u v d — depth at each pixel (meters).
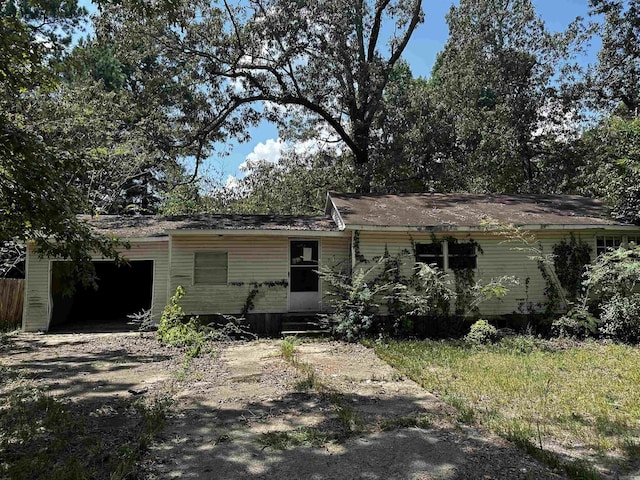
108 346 11.01
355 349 10.55
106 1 7.01
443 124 23.50
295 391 6.95
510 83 23.50
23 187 4.14
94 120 16.52
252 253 13.38
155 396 6.71
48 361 9.30
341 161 25.42
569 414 5.83
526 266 13.13
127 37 16.98
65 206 4.26
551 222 12.92
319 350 10.43
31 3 6.85
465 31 24.44
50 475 4.09
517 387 6.99
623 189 13.27
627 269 11.09
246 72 19.52
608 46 21.66
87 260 4.99
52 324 14.05
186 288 13.01
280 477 4.15
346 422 5.49
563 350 10.11
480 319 12.65
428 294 12.70
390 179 24.58
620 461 4.51
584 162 23.83
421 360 8.99
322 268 13.20
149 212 27.72
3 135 3.99
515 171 26.00
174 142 19.00
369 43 24.11
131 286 18.64
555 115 24.02
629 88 22.02
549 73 23.50
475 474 4.18
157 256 13.52
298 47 19.42
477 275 13.07
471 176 24.73
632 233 13.42
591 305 12.78
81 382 7.58
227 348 10.84
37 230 4.62
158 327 12.47
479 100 26.08
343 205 14.38
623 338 11.34
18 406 6.12
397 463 4.42
